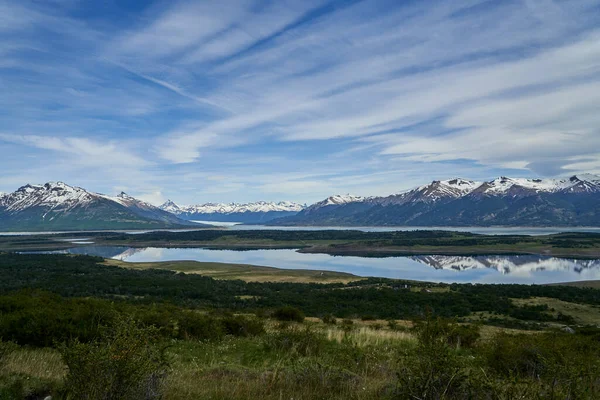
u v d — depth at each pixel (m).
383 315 52.62
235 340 16.72
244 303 63.62
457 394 6.73
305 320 31.17
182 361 12.26
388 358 11.21
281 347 13.97
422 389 6.64
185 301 64.19
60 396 7.41
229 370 9.93
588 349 11.35
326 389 8.27
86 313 14.77
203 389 8.00
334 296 72.56
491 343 11.37
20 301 17.25
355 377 8.95
